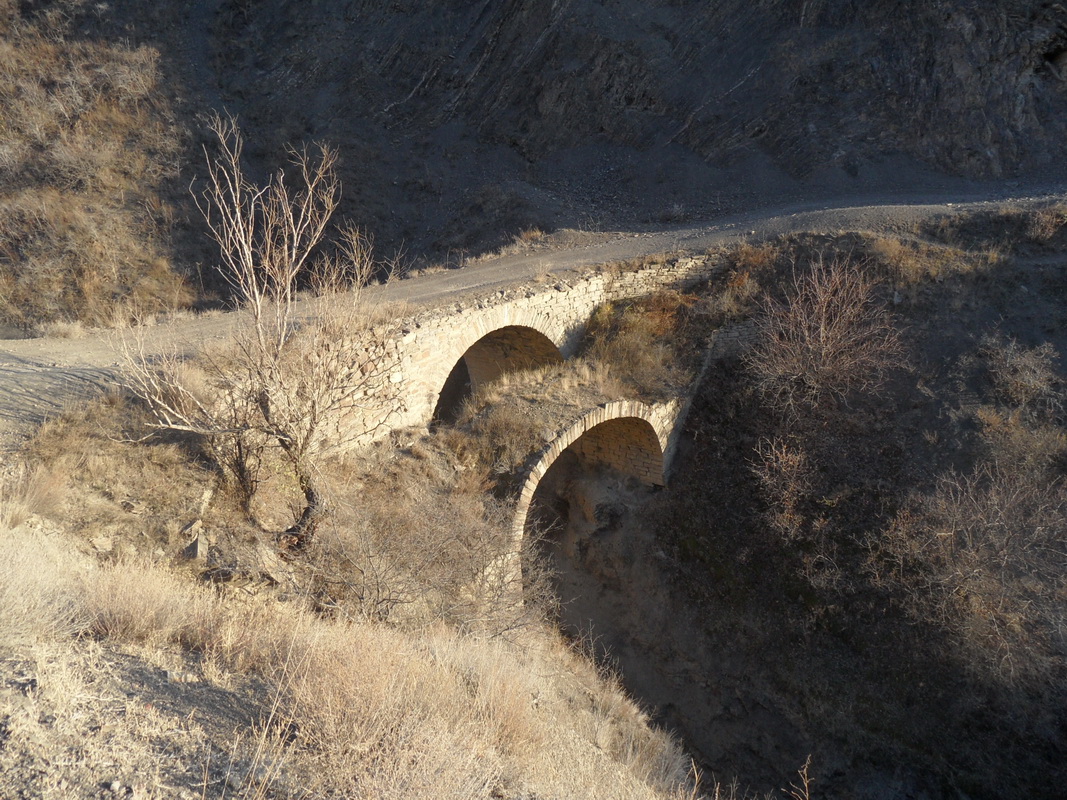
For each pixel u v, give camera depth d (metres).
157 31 28.58
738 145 25.62
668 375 15.80
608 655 14.23
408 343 12.70
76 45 26.92
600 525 16.05
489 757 4.69
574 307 16.28
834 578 13.41
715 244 18.47
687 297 17.16
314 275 11.29
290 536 9.20
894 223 17.84
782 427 15.37
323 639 5.78
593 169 27.14
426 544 9.64
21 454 8.67
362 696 4.58
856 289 15.64
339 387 9.84
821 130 24.58
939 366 15.25
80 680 4.19
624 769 6.48
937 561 12.77
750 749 12.73
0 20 27.05
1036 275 16.05
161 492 8.95
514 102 28.77
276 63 29.11
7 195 22.22
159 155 24.69
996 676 11.53
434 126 29.09
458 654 6.89
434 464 12.16
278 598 8.13
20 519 7.43
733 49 27.09
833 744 12.21
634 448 15.79
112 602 5.39
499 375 17.53
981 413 14.17
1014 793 10.90
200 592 7.14
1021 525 12.36
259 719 4.26
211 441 9.64
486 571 10.27
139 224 22.62
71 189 22.83
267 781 3.62
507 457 12.56
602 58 27.83
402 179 27.70
